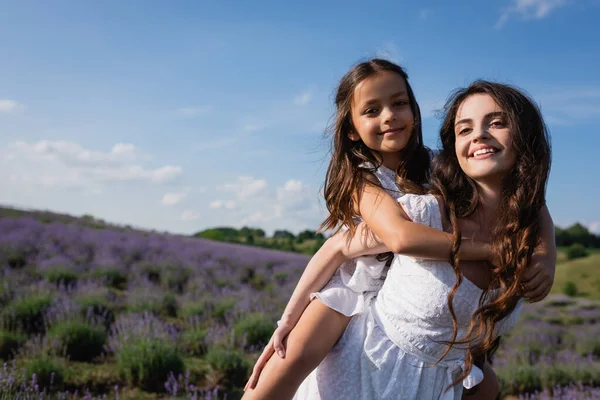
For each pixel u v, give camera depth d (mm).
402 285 1684
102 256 15898
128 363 5789
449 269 1614
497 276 1586
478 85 1708
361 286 1801
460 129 1700
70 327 6605
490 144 1637
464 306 1610
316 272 1840
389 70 1877
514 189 1643
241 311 9758
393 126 1842
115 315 8539
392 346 1693
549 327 12695
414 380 1664
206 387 5855
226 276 15625
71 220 26078
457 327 1651
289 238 62219
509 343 10523
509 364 7801
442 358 1631
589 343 10938
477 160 1650
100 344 6664
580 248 56000
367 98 1857
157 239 23234
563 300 23234
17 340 6316
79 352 6469
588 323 15586
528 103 1683
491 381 2029
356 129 1930
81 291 9945
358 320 1779
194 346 7516
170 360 5891
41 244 16359
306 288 1831
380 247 1756
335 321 1742
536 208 1628
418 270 1647
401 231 1594
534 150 1646
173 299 10641
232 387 5977
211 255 20656
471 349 1680
